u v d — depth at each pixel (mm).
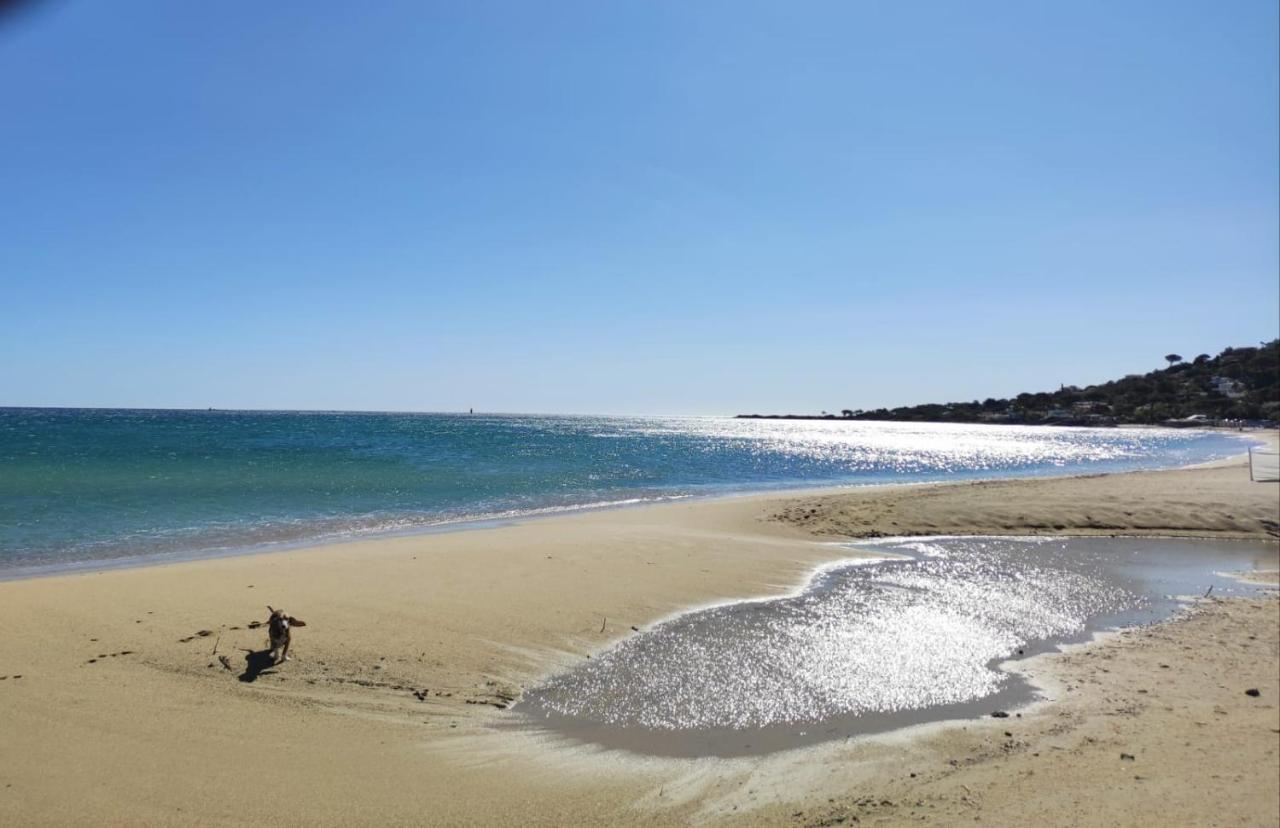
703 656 9383
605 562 14258
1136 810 5543
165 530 17781
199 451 42781
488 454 49562
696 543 16781
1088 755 6664
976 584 14008
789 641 10086
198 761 6008
